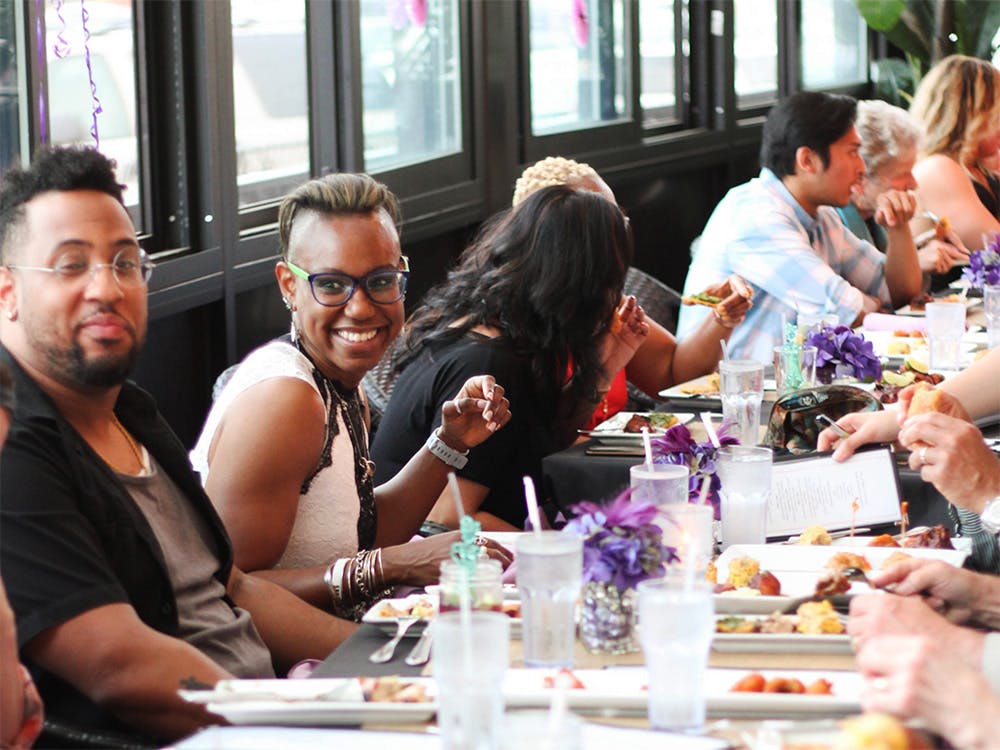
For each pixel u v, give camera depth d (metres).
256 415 3.03
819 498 3.16
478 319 3.94
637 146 8.83
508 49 7.40
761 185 6.15
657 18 9.27
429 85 6.95
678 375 5.09
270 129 5.89
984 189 7.95
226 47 5.39
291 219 3.25
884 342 5.40
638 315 4.29
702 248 6.19
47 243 2.43
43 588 2.28
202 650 2.65
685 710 1.93
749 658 2.26
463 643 1.77
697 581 2.02
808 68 11.08
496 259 3.95
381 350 3.27
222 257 5.46
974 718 1.85
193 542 2.74
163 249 5.34
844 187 6.13
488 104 7.32
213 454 3.10
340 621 2.93
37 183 2.45
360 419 3.34
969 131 7.87
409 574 3.01
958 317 4.90
